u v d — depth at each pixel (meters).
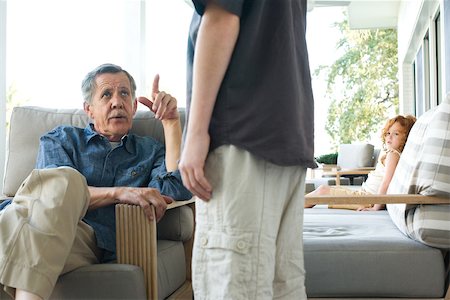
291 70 0.95
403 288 1.57
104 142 1.85
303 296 1.03
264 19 0.95
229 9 0.87
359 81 8.89
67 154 1.79
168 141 1.82
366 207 2.77
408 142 2.06
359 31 8.81
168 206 1.53
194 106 0.89
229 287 0.87
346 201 1.64
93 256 1.47
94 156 1.80
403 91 7.75
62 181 1.29
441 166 1.57
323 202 1.66
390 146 2.69
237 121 0.90
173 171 1.72
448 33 3.94
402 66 7.75
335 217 2.33
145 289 1.38
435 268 1.56
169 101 1.77
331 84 8.89
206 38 0.88
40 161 1.78
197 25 0.97
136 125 2.10
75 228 1.29
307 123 1.02
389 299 1.58
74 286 1.33
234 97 0.91
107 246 1.53
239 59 0.92
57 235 1.23
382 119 8.87
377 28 8.34
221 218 0.90
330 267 1.59
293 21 1.02
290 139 0.92
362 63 8.88
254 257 0.88
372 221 2.17
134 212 1.42
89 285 1.32
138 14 3.73
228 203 0.89
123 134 1.91
